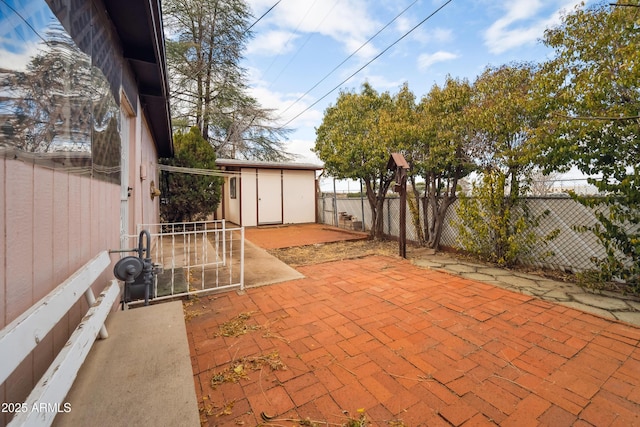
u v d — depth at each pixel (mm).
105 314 1607
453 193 5625
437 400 1675
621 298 3240
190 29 13695
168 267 4355
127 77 3457
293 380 1854
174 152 8062
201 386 1799
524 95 4102
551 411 1582
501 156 4363
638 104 3043
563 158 3598
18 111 1081
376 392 1744
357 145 6648
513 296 3322
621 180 3215
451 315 2816
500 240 4633
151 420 1074
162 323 1910
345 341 2334
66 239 1526
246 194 11180
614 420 1516
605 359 2064
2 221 984
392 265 4820
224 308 3000
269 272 4285
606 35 3209
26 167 1140
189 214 8555
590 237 3969
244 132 16000
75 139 1671
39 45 1250
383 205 8039
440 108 5203
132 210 4090
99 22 2256
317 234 8820
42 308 1004
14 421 735
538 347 2232
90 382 1289
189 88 14062
